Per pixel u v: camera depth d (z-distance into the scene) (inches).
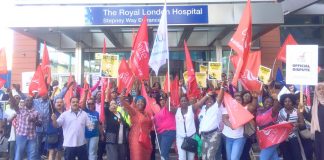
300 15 737.6
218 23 501.7
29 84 403.5
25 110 366.9
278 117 324.8
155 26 501.0
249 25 309.1
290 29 743.1
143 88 369.4
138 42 361.7
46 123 392.5
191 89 404.8
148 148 338.6
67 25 498.6
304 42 743.1
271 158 316.2
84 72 707.4
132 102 358.6
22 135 363.9
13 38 719.7
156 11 497.7
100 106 402.0
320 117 290.8
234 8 503.2
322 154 289.1
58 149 395.5
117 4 500.7
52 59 718.5
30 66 716.0
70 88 430.9
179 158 338.6
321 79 637.9
